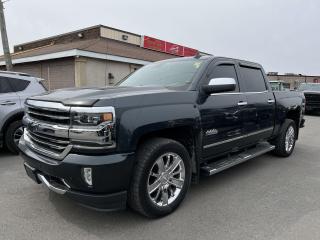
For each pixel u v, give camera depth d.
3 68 22.30
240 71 4.91
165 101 3.45
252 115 4.89
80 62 17.11
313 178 5.04
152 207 3.34
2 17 14.09
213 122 4.03
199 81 3.99
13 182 4.55
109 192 3.04
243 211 3.70
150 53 24.12
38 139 3.44
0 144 6.12
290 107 6.25
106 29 23.77
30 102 3.58
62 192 3.13
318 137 9.41
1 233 3.11
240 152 5.20
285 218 3.53
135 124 3.09
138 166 3.19
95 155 2.94
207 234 3.15
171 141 3.48
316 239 3.08
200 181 4.78
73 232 3.15
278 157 6.45
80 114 2.94
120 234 3.12
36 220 3.38
